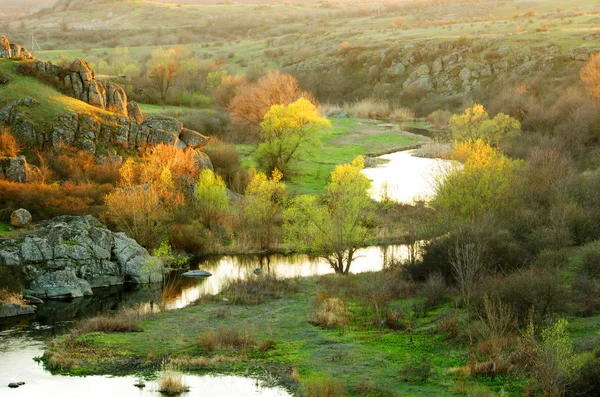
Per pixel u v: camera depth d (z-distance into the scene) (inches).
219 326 1461.6
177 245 2182.6
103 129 2573.8
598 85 3789.4
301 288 1765.5
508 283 1366.9
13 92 2571.4
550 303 1320.1
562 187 2074.3
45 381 1170.6
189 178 2490.2
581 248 1717.5
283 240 2261.3
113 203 2116.1
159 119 2721.5
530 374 1087.6
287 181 3102.9
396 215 2532.0
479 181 2011.6
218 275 1958.7
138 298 1748.3
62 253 1815.9
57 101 2591.0
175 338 1386.6
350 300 1617.9
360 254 2176.4
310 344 1326.3
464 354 1220.5
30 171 2283.5
